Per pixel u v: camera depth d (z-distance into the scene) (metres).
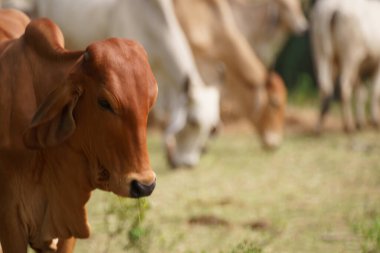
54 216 5.37
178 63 11.80
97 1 11.77
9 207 5.36
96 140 5.00
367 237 7.92
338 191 10.70
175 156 12.24
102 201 9.56
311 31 16.80
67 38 12.03
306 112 17.62
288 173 11.91
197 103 12.13
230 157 13.23
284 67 20.69
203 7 14.37
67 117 5.02
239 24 18.92
